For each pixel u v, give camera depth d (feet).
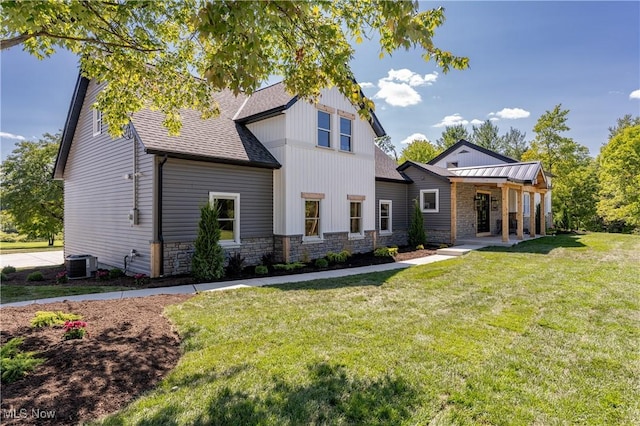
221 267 28.04
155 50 20.07
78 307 17.81
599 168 109.40
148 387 9.97
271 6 10.51
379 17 14.17
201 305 18.89
